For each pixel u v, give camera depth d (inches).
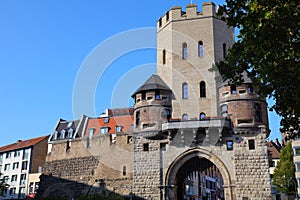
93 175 2087.8
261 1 572.4
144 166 1771.7
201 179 3253.0
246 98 1707.7
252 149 1657.2
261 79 687.7
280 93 661.3
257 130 1674.5
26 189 2748.5
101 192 2006.6
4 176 2928.2
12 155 2974.9
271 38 565.3
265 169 1617.9
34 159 2854.3
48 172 2310.5
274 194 2775.6
